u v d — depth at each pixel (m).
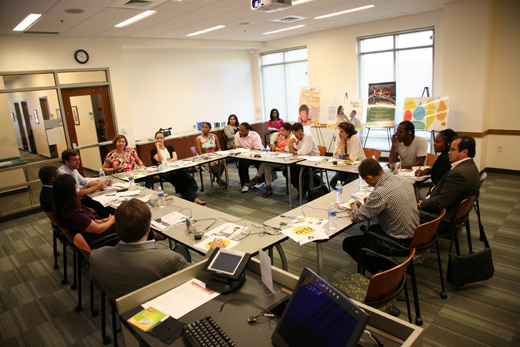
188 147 7.71
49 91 5.76
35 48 5.54
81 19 4.61
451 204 2.89
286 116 9.33
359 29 7.10
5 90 5.32
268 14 5.36
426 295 2.75
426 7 5.75
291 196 5.11
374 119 6.86
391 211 2.50
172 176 5.14
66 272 3.37
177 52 7.93
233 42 8.23
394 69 7.02
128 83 7.27
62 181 2.70
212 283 1.67
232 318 1.45
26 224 5.12
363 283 2.16
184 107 8.20
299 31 7.47
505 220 4.00
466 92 5.52
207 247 2.31
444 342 2.26
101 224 2.87
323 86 7.99
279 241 2.39
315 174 5.18
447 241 3.59
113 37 6.34
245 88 9.41
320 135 8.36
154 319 1.46
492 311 2.53
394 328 1.27
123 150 5.08
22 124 5.52
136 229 1.72
